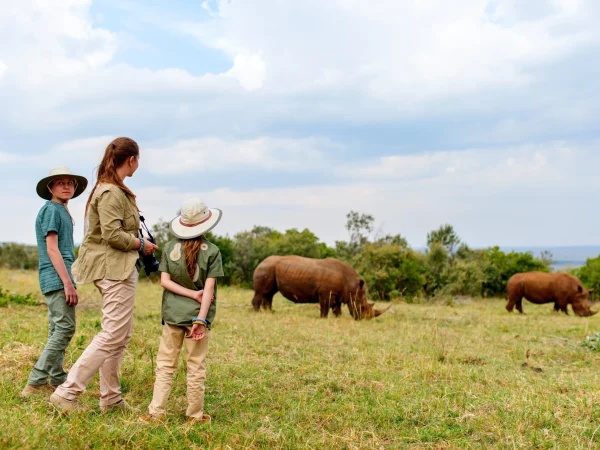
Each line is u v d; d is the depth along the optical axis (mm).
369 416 5430
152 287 21688
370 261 24156
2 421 4227
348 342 9711
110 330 4840
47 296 5227
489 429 5160
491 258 31594
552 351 9812
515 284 19969
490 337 11547
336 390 6410
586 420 5348
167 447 4312
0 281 18812
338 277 14750
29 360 6246
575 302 19156
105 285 4848
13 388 5258
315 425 5125
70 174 5309
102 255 4852
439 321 14586
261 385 6273
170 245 4980
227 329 10320
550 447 4758
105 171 4918
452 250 30656
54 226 5160
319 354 8359
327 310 14906
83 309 12336
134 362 6504
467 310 19562
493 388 6664
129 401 5387
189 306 4859
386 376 7027
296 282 15016
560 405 5895
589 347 10328
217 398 5719
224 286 27312
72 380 4727
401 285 24047
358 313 14594
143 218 5227
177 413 5129
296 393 6074
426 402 5852
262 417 5195
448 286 25672
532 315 18625
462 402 5898
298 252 28906
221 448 4320
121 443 4250
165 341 4930
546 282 19500
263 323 11719
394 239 27641
